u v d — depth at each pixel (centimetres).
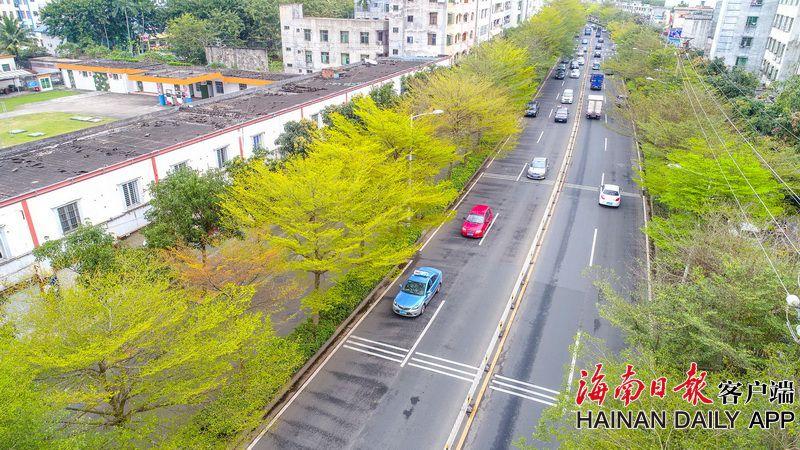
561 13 9925
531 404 1886
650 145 3338
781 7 6147
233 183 2334
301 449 1689
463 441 1720
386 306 2502
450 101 3553
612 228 3328
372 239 2167
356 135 2711
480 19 8969
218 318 1400
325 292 2119
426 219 2639
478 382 1995
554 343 2216
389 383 1988
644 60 6250
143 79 6556
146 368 1262
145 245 2189
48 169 2642
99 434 1199
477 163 4375
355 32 7606
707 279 1505
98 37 9494
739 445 971
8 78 7281
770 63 6294
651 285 1877
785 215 2514
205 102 4197
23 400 976
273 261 1925
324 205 1856
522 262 2905
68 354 1152
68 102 6788
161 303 1375
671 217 2530
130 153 2900
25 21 11181
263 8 9288
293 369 2000
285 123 3684
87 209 2552
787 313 1238
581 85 7981
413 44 7469
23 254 2250
